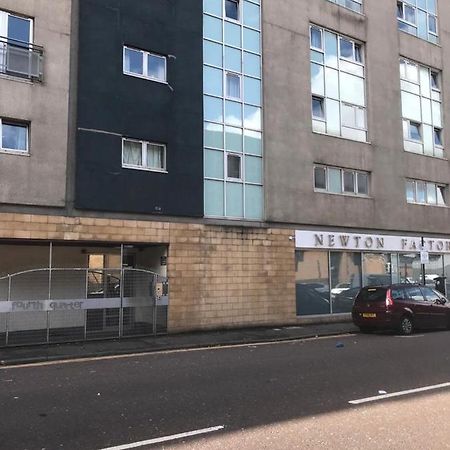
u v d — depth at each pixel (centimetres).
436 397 769
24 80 1370
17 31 1387
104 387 848
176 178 1611
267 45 1891
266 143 1842
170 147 1608
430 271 2402
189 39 1691
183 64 1667
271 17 1916
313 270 1956
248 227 1767
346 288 2048
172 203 1596
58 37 1431
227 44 1805
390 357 1151
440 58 2575
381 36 2312
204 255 1653
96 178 1456
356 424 632
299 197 1916
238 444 559
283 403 735
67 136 1423
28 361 1109
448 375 937
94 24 1496
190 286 1609
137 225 1527
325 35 2120
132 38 1563
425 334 1638
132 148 1552
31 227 1356
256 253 1777
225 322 1673
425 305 1709
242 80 1827
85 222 1436
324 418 658
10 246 1537
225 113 1773
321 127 2050
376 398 762
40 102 1387
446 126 2556
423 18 2555
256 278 1766
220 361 1112
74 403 740
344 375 940
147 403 738
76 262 1642
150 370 1005
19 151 1359
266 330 1691
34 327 1330
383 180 2223
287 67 1938
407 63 2444
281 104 1902
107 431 609
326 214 1997
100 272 1472
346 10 2184
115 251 1711
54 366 1064
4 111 1334
